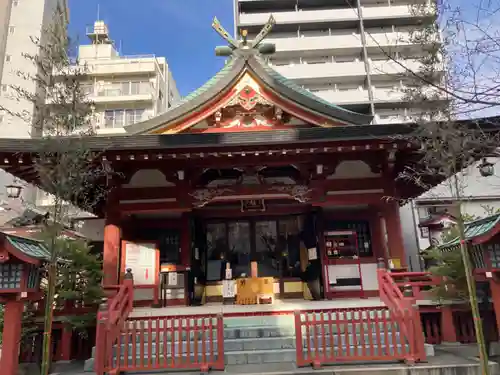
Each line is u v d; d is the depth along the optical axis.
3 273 6.87
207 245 13.98
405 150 9.84
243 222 14.12
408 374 6.96
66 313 9.34
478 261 7.22
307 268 13.44
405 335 7.52
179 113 11.15
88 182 9.84
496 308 6.82
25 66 31.92
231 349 8.04
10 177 17.80
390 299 8.56
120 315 7.87
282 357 7.76
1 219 15.41
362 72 39.88
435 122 6.17
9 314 6.93
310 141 9.41
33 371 8.30
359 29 43.06
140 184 10.86
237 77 11.27
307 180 10.97
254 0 43.62
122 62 38.53
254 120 11.53
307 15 42.94
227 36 11.80
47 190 7.18
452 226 12.12
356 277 12.16
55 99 6.64
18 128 28.69
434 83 5.91
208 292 13.54
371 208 12.93
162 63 42.06
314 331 7.36
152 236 13.00
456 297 9.10
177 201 10.65
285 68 40.34
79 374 7.77
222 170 12.38
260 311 9.42
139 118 37.53
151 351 7.23
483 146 6.58
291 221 14.09
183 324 8.83
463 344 9.11
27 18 33.53
